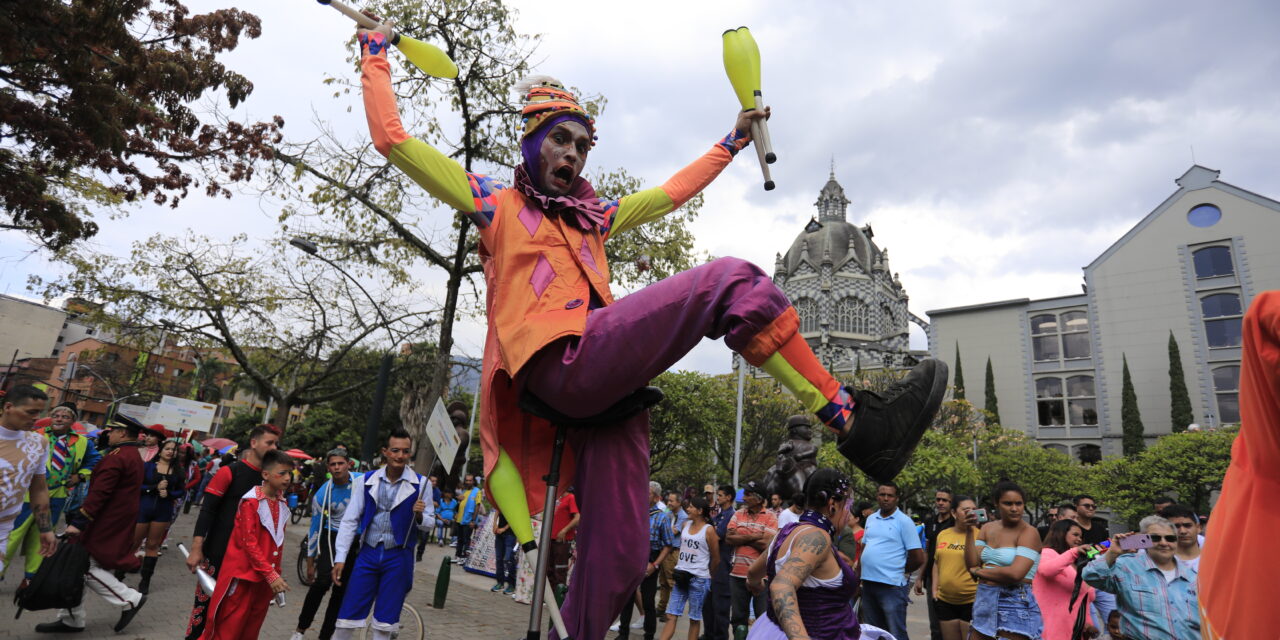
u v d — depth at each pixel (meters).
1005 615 5.34
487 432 2.19
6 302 58.56
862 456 1.81
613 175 14.79
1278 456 1.07
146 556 7.41
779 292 1.86
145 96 9.77
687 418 30.61
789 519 5.60
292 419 44.38
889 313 84.25
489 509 15.09
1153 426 42.19
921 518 11.61
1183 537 4.40
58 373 52.91
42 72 9.25
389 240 15.32
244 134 12.30
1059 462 38.72
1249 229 41.53
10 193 10.01
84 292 17.48
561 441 2.13
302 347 19.88
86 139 9.92
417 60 2.44
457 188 2.17
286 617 7.59
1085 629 5.44
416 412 17.67
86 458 9.08
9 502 5.04
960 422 37.53
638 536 2.09
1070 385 45.81
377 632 5.23
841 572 3.55
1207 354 41.31
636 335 1.83
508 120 13.80
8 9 7.93
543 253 2.12
